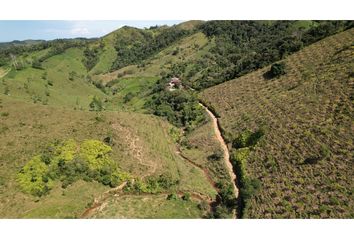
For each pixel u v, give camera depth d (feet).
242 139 193.57
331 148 149.38
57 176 153.17
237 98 256.52
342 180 130.41
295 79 233.96
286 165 155.22
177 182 168.14
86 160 165.17
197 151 208.95
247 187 147.23
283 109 202.49
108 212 140.46
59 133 181.68
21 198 136.46
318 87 205.16
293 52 285.64
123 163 174.09
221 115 244.83
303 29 384.27
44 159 156.25
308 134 165.99
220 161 188.14
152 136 209.97
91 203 145.79
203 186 168.35
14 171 149.28
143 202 151.23
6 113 190.19
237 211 144.05
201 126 241.76
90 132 189.47
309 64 243.40
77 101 323.78
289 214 126.00
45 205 135.54
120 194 157.38
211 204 154.51
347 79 195.11
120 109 330.34
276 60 291.38
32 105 209.05
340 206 119.85
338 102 179.32
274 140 177.78
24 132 176.76
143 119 230.68
